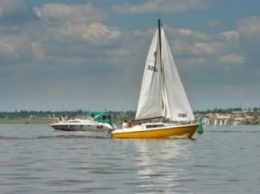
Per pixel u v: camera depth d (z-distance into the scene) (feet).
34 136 602.44
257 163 282.36
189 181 211.00
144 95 497.05
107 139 515.09
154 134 477.77
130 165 271.28
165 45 496.23
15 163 281.33
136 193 182.91
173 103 493.36
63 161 293.23
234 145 446.60
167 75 495.00
